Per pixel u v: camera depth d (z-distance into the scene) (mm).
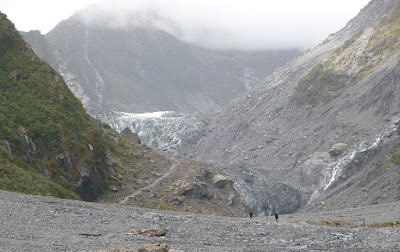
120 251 25047
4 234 29078
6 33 91438
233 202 92312
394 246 29984
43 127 73688
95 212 41656
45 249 25781
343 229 39750
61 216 37500
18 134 69750
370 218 65938
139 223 37906
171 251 25797
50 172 68688
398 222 53719
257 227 40344
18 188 57469
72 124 81062
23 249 25422
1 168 59344
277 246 30891
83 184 72812
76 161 74250
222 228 38375
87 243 28062
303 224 48531
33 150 69438
